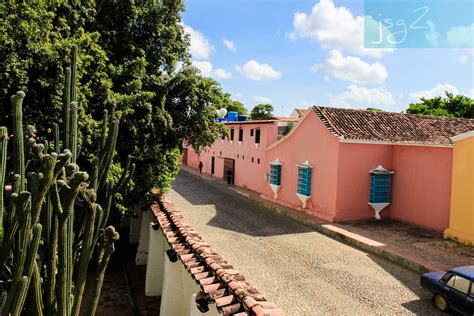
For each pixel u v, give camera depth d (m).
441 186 14.59
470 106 35.25
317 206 17.41
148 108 10.89
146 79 11.94
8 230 4.13
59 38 9.15
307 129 18.30
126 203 11.70
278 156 20.89
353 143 16.27
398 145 16.64
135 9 11.85
